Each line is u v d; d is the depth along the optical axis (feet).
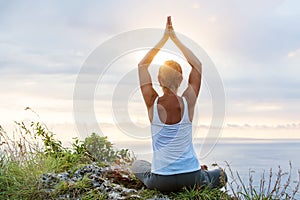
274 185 13.60
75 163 18.28
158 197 14.34
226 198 14.01
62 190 14.75
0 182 15.42
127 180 15.97
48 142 19.52
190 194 14.16
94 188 14.89
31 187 15.02
